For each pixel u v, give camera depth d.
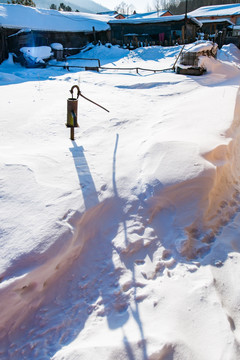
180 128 5.38
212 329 2.30
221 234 3.47
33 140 5.14
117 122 6.03
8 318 2.28
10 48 18.09
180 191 3.61
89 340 2.23
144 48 20.64
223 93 8.01
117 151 4.59
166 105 7.77
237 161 5.10
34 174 3.62
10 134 5.36
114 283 2.68
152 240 3.08
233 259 3.04
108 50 21.44
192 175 3.77
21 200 3.14
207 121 5.71
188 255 3.06
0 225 2.78
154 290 2.60
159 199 3.49
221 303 2.54
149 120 6.28
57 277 2.66
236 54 21.59
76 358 2.05
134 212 3.36
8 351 2.20
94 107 7.03
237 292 2.70
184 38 22.53
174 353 2.10
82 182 3.60
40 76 13.63
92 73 13.94
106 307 2.49
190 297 2.54
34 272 2.44
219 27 31.33
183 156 4.12
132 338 2.15
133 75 13.48
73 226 2.91
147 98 8.67
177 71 13.30
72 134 5.08
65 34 21.38
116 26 24.36
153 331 2.22
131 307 2.46
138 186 3.66
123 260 2.87
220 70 13.95
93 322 2.39
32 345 2.25
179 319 2.36
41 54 17.31
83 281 2.71
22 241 2.62
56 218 2.92
